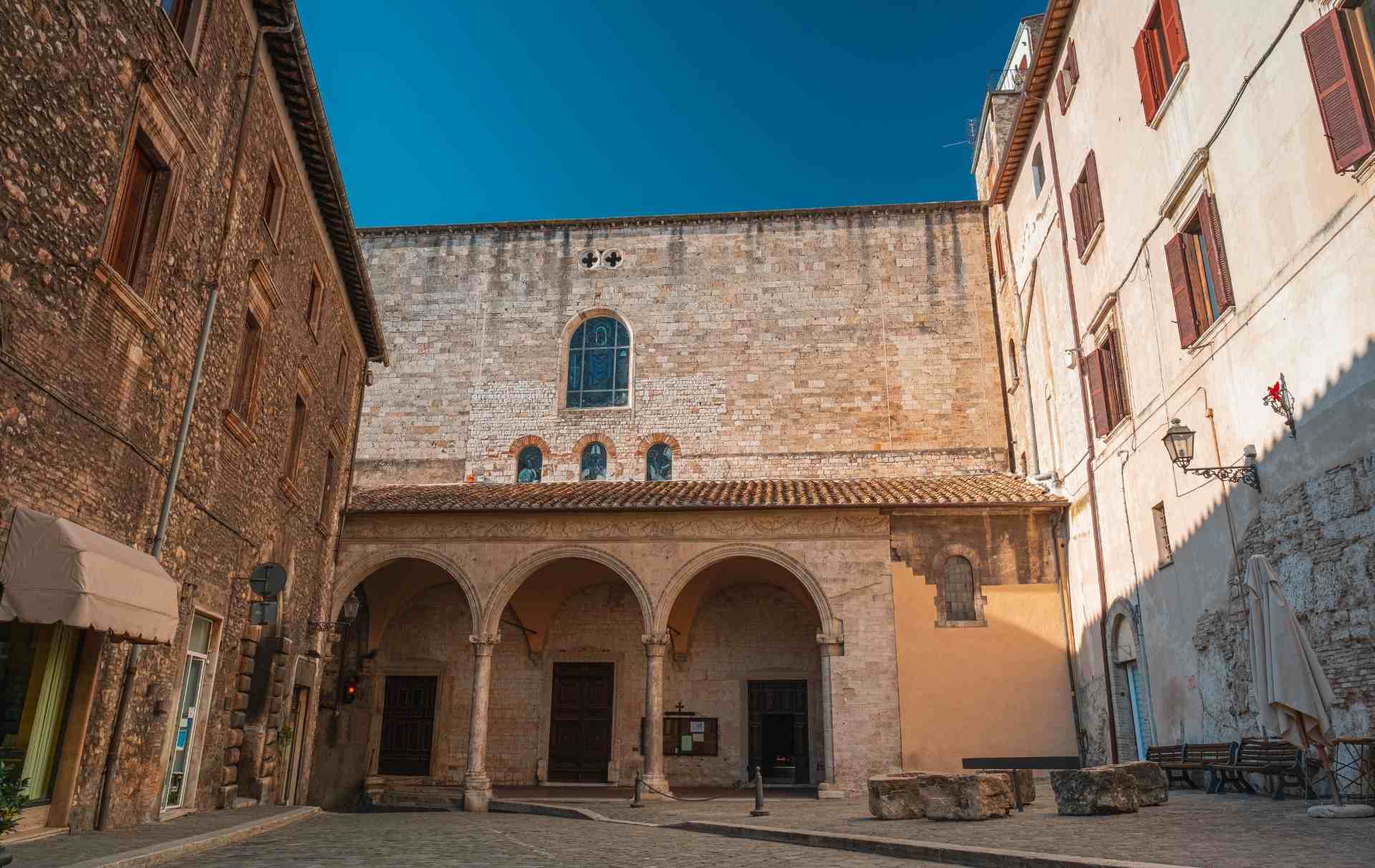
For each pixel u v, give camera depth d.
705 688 26.72
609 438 31.36
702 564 23.38
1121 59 19.36
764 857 10.43
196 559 14.52
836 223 33.00
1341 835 9.20
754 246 33.03
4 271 9.25
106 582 9.99
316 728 22.38
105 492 11.49
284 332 18.28
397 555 23.98
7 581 9.40
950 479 27.81
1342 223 12.28
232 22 14.33
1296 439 13.36
